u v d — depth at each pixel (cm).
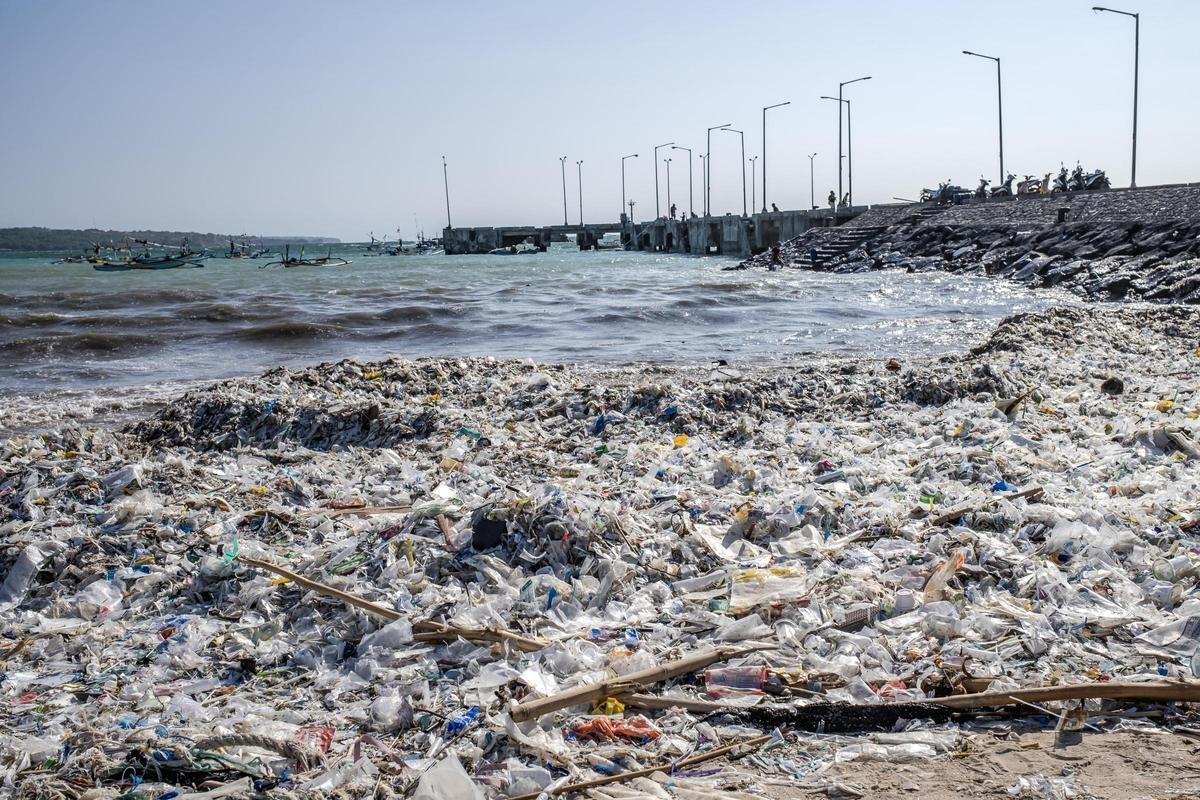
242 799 455
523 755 504
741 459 1109
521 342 2761
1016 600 670
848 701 547
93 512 954
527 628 661
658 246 11000
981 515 830
